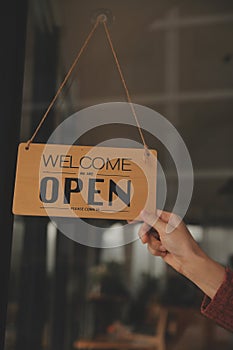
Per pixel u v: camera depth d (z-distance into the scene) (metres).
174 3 1.39
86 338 2.94
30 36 1.02
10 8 0.94
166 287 2.96
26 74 0.98
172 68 1.98
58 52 1.14
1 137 0.89
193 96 2.22
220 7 1.59
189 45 1.86
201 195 2.59
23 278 1.59
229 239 1.98
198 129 2.48
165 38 1.72
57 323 2.58
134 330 3.01
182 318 2.79
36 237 1.53
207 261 0.80
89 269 2.89
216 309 0.74
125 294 3.02
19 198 0.79
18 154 0.80
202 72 2.15
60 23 1.12
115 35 1.18
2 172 0.88
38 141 1.01
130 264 3.06
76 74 1.20
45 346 2.04
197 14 1.63
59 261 2.56
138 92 1.80
